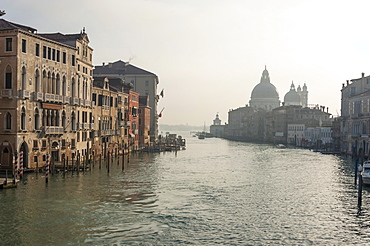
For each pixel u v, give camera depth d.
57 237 24.45
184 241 24.23
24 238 24.16
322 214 30.62
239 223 27.94
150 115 114.25
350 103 83.62
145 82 114.00
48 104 47.81
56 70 49.84
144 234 25.31
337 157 82.56
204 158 80.25
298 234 25.78
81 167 50.75
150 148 93.69
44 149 47.97
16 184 37.59
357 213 31.03
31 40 45.31
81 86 56.34
